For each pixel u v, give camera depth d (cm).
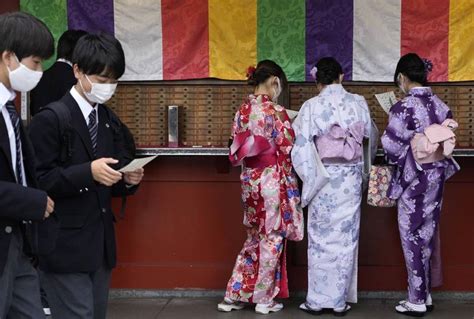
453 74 433
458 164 432
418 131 385
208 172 447
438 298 443
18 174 220
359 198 400
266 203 390
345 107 393
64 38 393
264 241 396
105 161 237
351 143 389
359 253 447
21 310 226
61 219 244
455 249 440
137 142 458
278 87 402
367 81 439
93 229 250
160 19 440
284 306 429
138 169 260
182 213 450
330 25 436
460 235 439
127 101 457
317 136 392
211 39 441
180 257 451
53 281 250
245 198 400
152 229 451
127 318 408
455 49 432
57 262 243
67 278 248
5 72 209
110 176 235
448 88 445
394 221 444
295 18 438
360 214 424
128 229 451
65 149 246
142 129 459
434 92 445
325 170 391
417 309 401
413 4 430
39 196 211
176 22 441
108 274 268
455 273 439
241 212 448
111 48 244
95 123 256
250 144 385
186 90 455
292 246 449
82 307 249
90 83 244
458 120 445
